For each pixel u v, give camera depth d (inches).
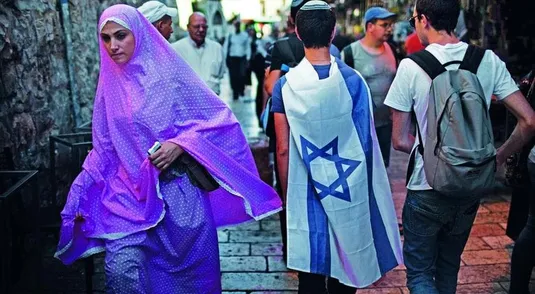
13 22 147.4
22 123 150.1
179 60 96.8
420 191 95.0
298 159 98.3
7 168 126.5
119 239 91.4
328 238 98.3
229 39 496.1
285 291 134.1
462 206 93.7
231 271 144.7
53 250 154.9
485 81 92.7
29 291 129.1
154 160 90.4
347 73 99.0
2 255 97.3
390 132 174.9
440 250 103.0
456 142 84.7
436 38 95.4
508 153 96.7
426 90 92.2
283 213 144.6
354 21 672.4
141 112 92.4
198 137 94.7
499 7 219.0
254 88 611.2
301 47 137.3
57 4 187.3
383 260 102.2
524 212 138.0
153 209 92.4
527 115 92.0
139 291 89.3
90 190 96.3
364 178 98.3
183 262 96.1
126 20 90.7
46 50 172.4
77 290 133.0
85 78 211.8
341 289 108.4
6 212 97.0
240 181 99.8
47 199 167.5
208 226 96.4
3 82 138.5
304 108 95.3
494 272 142.7
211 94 99.3
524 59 217.8
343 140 97.5
